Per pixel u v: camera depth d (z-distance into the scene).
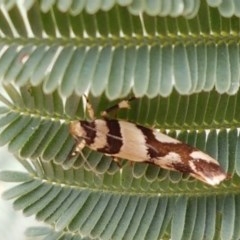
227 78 0.07
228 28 0.08
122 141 0.08
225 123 0.08
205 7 0.07
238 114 0.08
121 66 0.07
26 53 0.07
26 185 0.08
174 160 0.08
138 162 0.08
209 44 0.08
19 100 0.08
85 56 0.07
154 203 0.08
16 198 0.08
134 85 0.07
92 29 0.07
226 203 0.08
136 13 0.07
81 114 0.08
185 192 0.08
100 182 0.08
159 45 0.07
